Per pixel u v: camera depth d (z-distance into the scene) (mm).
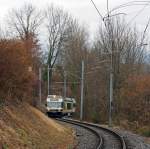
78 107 90438
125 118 68688
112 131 45188
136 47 81250
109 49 81062
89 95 89125
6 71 27844
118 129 52406
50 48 94688
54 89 97750
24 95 34125
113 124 64625
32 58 35156
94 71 90000
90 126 53844
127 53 81062
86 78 91438
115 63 79750
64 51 96062
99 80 87438
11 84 29406
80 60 95250
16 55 28594
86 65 93500
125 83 76188
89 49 96750
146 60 81938
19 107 31641
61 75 97250
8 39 28578
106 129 48469
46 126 34469
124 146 30000
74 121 61094
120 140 35625
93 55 92438
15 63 28469
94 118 78562
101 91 85750
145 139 38312
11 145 21891
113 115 73625
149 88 70375
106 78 85000
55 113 76250
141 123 62875
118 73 79188
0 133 22281
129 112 71000
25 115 31359
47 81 95250
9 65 27891
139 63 81438
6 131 23406
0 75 27750
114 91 76625
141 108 68812
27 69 31594
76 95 94062
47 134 31469
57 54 95312
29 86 33094
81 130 45531
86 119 81875
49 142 28641
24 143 23797
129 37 81500
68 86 97438
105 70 85188
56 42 95125
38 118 34438
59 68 96750
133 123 60219
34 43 38625
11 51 27922
